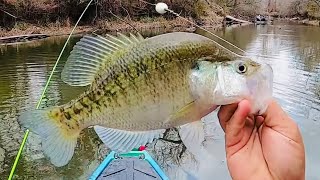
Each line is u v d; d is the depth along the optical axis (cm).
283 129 32
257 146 32
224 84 30
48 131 32
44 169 151
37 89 243
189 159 156
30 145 168
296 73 285
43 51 376
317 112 206
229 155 32
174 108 31
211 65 30
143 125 32
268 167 32
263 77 30
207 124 176
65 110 32
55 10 523
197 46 31
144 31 542
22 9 504
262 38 520
